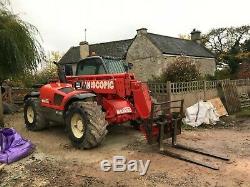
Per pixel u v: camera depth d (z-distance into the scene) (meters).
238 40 36.03
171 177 4.79
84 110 6.18
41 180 4.79
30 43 11.94
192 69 12.29
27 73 12.18
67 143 6.91
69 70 8.41
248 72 20.47
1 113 8.59
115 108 6.66
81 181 4.73
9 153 5.69
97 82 7.13
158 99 10.12
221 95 12.05
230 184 4.49
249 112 11.25
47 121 8.30
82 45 27.55
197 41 27.12
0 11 11.55
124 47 25.81
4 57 11.11
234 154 5.95
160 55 20.23
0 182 4.76
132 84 6.62
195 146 6.51
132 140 7.05
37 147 6.62
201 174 4.89
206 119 8.97
